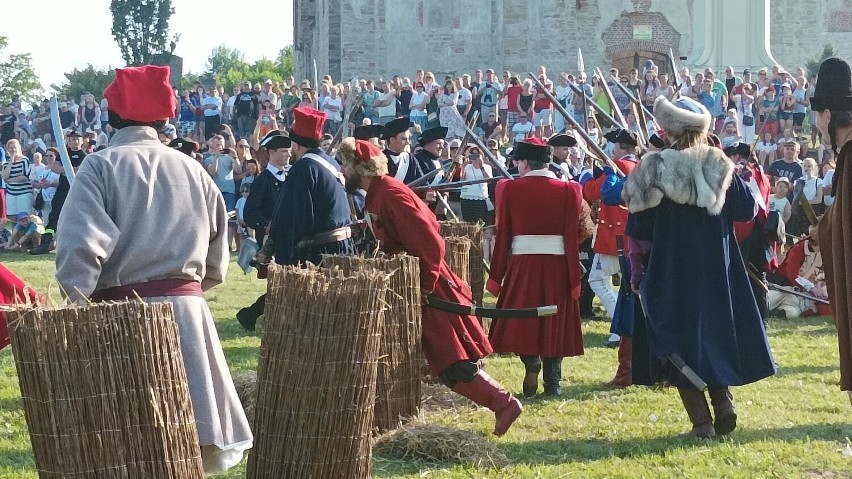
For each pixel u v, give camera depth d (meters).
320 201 9.73
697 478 6.68
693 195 7.45
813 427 7.99
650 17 43.34
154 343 5.07
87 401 4.98
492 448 7.13
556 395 9.14
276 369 6.13
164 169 5.50
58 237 5.21
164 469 5.07
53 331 4.96
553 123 29.28
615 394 9.20
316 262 9.77
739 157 12.63
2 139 35.56
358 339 6.11
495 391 7.36
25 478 6.64
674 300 7.50
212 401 5.39
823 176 20.11
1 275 6.14
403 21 43.22
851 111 6.29
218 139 22.59
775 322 13.72
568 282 9.09
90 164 5.38
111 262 5.35
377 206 7.45
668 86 29.64
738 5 42.47
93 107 34.75
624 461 7.09
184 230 5.47
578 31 43.44
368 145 7.48
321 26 49.44
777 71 30.72
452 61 43.28
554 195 9.09
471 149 19.36
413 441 7.11
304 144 9.87
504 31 43.31
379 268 7.30
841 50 44.22
